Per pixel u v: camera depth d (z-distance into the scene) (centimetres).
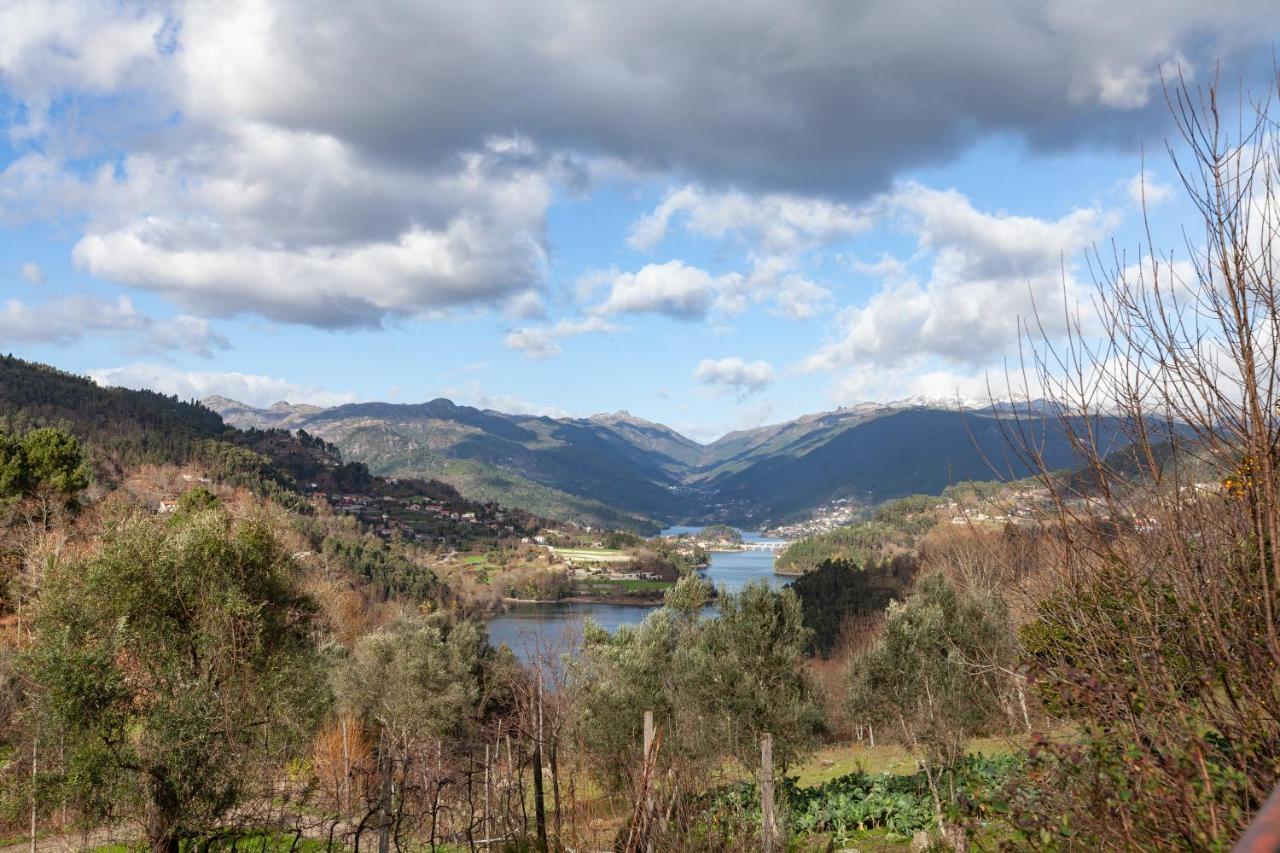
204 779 1296
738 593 1938
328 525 13825
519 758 1586
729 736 1722
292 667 1711
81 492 6244
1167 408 416
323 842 1542
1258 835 109
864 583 6575
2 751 1609
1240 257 379
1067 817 396
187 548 1667
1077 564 439
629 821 1152
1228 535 400
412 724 3119
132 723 1402
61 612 1531
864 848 1366
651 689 2114
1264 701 363
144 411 17150
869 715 2206
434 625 4494
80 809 1333
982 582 2036
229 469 14638
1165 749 375
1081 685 410
